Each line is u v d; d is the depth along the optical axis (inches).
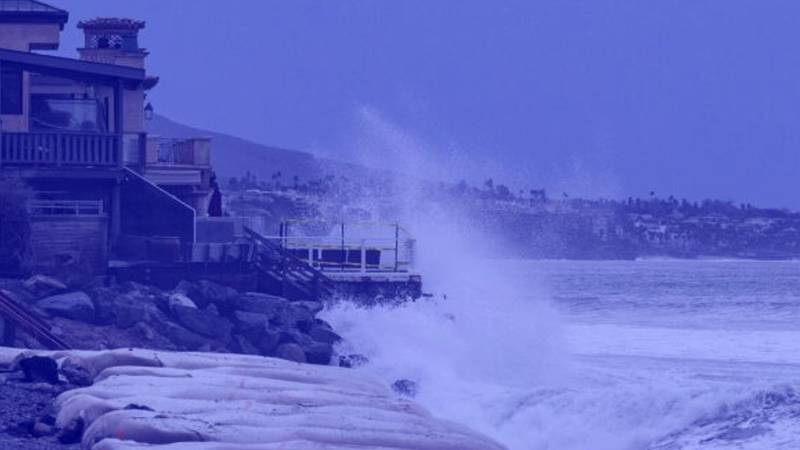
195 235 5649.6
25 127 5772.6
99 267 5305.1
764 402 3686.0
